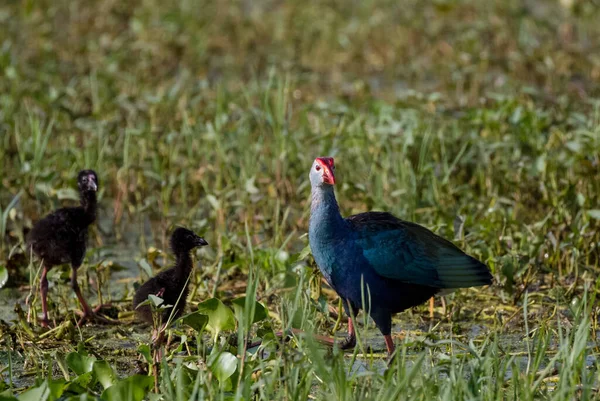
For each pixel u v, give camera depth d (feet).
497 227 41.04
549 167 45.37
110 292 39.06
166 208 45.06
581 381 28.02
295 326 29.27
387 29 76.28
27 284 39.34
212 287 37.68
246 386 25.96
